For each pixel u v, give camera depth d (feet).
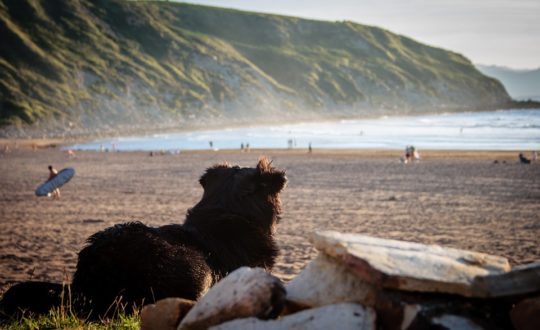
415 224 68.08
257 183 12.51
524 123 517.96
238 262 12.07
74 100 627.46
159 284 10.87
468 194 102.27
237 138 424.87
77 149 358.43
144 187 118.32
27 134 547.08
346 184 122.01
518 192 104.83
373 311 6.69
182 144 380.17
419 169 162.30
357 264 7.12
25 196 103.04
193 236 11.98
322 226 65.62
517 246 53.93
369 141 337.11
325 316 6.73
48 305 12.98
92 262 11.34
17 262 44.83
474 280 6.90
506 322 6.88
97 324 11.09
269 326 6.84
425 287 6.77
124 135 532.73
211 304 7.43
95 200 94.84
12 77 624.18
